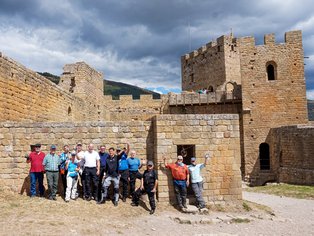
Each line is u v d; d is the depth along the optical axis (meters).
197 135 15.52
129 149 15.80
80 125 15.64
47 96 22.47
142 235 11.17
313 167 26.41
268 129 36.81
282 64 37.56
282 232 12.69
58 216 12.03
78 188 15.34
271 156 35.69
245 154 36.88
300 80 37.19
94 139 15.67
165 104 43.84
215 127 15.72
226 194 15.44
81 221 11.78
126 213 13.44
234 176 15.59
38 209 12.57
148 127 16.03
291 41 37.72
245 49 38.12
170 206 14.85
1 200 13.39
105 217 12.68
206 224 13.13
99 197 14.80
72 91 32.59
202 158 15.46
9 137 15.10
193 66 52.75
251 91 37.62
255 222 13.90
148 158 15.88
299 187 25.14
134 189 14.88
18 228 10.41
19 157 15.07
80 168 14.36
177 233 11.70
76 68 32.84
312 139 26.59
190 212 14.27
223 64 45.81
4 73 16.80
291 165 29.38
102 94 40.22
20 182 14.95
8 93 17.17
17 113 18.17
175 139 15.34
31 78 19.97
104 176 14.70
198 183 14.73
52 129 15.46
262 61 37.78
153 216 13.62
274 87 37.34
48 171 14.12
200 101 40.41
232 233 12.10
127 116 48.53
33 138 15.30
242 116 37.94
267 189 25.50
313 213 16.58
